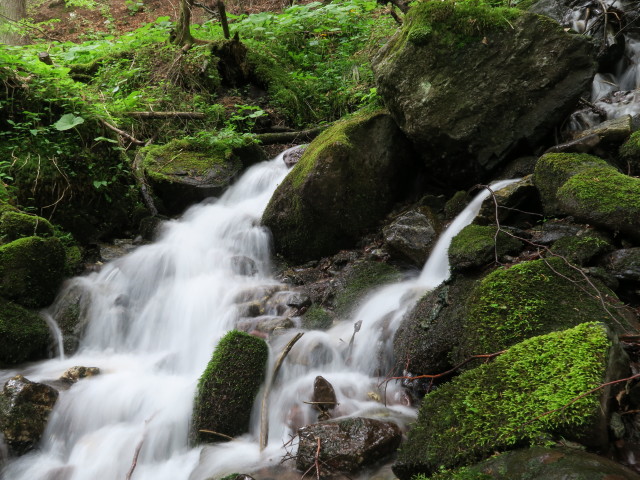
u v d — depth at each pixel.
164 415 3.61
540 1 6.52
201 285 5.12
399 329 3.78
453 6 4.98
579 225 3.74
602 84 5.79
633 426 2.37
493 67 4.84
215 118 7.73
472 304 3.25
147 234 6.18
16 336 4.41
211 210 6.23
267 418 3.41
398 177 5.46
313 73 9.65
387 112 5.48
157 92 7.92
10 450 3.47
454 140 4.87
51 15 15.93
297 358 3.94
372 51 8.88
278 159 6.80
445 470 2.34
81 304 4.95
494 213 4.18
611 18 5.91
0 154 5.84
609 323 2.96
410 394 3.52
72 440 3.66
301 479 2.91
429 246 4.52
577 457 2.07
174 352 4.57
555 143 4.85
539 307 3.06
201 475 3.11
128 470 3.40
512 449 2.29
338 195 5.15
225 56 8.69
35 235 5.21
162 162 6.54
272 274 5.37
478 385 2.61
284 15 10.75
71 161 6.14
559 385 2.40
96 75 8.53
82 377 4.16
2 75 6.14
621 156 4.29
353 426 3.02
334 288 4.77
